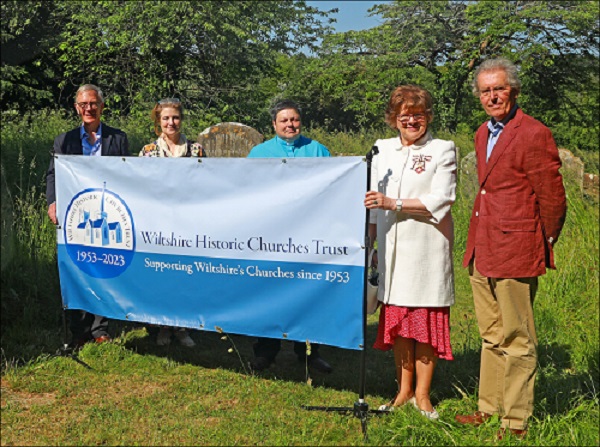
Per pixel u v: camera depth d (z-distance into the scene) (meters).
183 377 4.71
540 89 27.78
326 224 4.00
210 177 4.35
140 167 4.60
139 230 4.65
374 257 4.16
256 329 4.30
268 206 4.17
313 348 4.89
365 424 3.86
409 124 3.99
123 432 3.83
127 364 4.91
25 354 5.04
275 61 27.81
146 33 22.48
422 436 3.70
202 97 24.48
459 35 27.33
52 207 5.15
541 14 24.53
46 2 23.22
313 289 4.09
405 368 4.14
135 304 4.74
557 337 5.52
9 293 6.06
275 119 4.88
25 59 23.16
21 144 9.09
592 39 25.70
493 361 3.94
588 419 3.85
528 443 3.64
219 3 23.67
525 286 3.71
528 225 3.66
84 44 22.64
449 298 4.03
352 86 26.81
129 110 23.09
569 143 27.47
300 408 4.18
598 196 8.71
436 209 3.91
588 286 6.49
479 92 3.78
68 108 23.64
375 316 6.46
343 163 3.93
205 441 3.73
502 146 3.69
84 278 4.95
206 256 4.41
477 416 3.97
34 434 3.79
